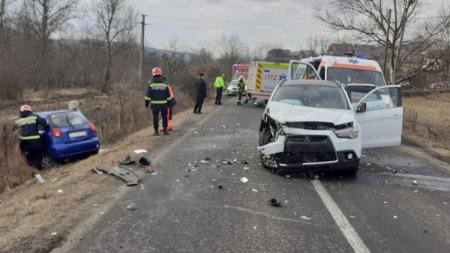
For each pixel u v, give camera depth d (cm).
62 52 5116
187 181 735
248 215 569
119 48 5375
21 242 468
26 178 1028
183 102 2553
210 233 504
